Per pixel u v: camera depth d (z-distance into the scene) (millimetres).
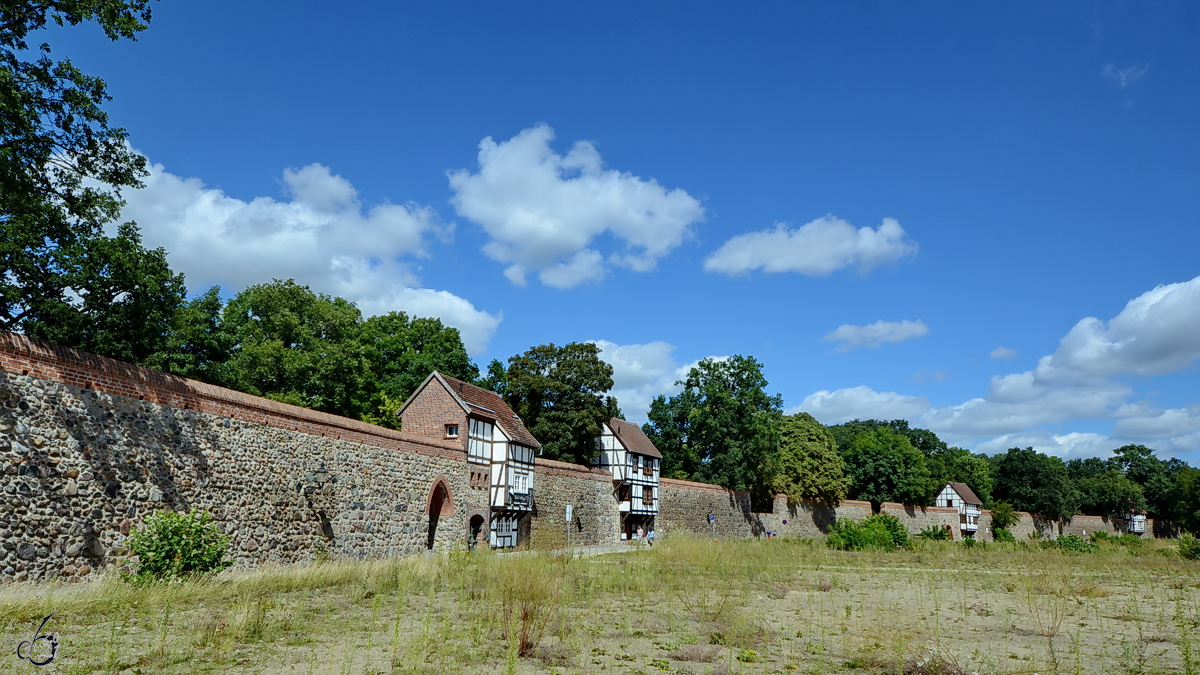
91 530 14781
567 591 14000
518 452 36094
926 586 19453
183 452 17281
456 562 18609
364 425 24953
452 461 30594
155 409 16688
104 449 15258
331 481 22812
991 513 78125
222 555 16312
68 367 14680
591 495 44000
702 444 58219
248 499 19219
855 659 9508
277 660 8570
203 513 16047
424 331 52188
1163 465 106750
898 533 41781
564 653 9422
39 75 15234
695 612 13398
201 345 35562
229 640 9125
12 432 13445
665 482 50312
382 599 13805
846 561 29062
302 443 21656
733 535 55125
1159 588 19594
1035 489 82375
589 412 46000
